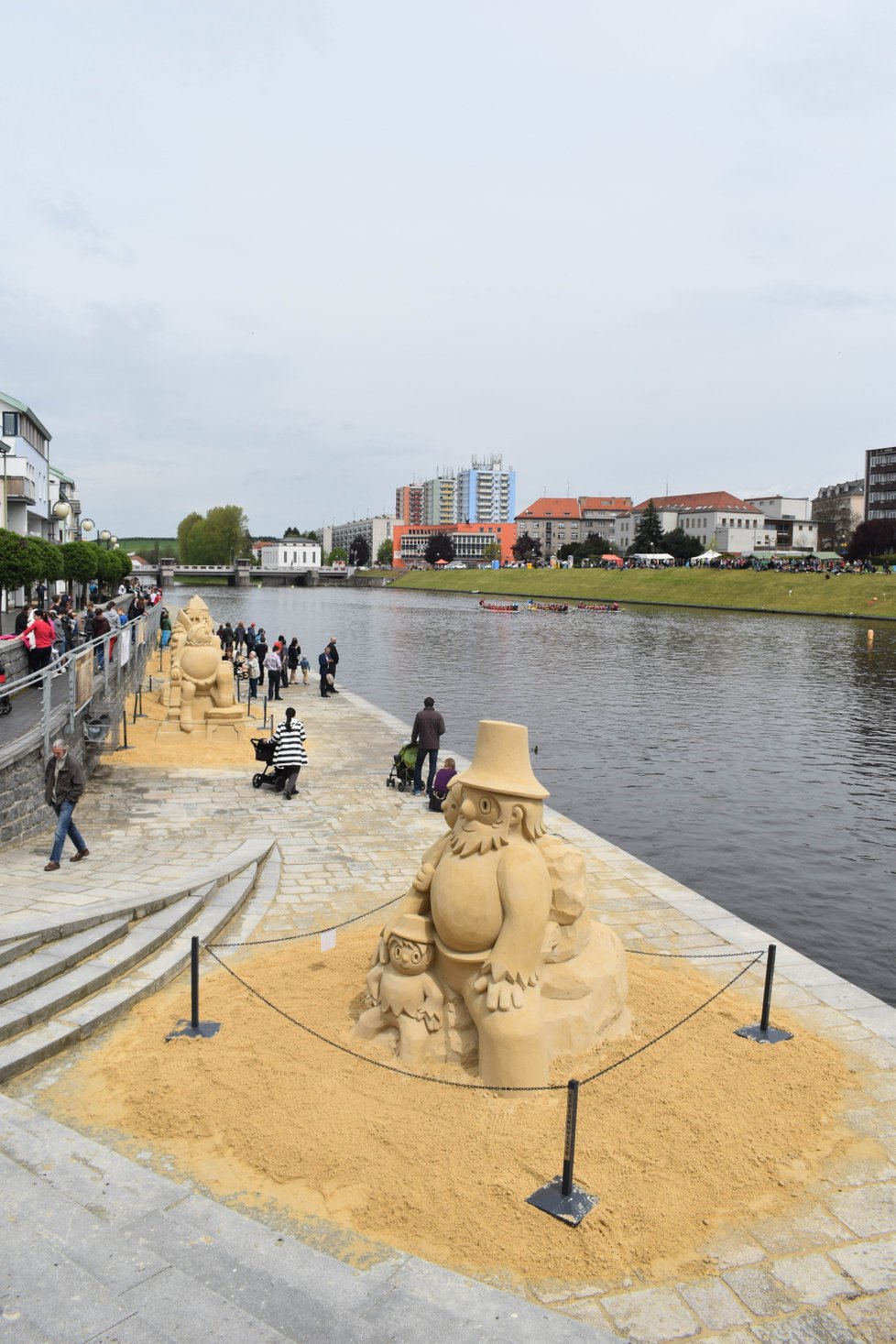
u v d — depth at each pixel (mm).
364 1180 6445
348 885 13516
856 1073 8391
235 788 19500
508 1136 6930
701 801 22766
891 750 28891
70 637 26859
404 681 44188
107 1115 7258
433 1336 4875
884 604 85812
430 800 18125
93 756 20266
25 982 8953
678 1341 5309
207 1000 9266
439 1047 7895
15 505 59312
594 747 29109
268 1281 5270
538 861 7836
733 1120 7320
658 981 9938
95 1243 5340
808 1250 6074
